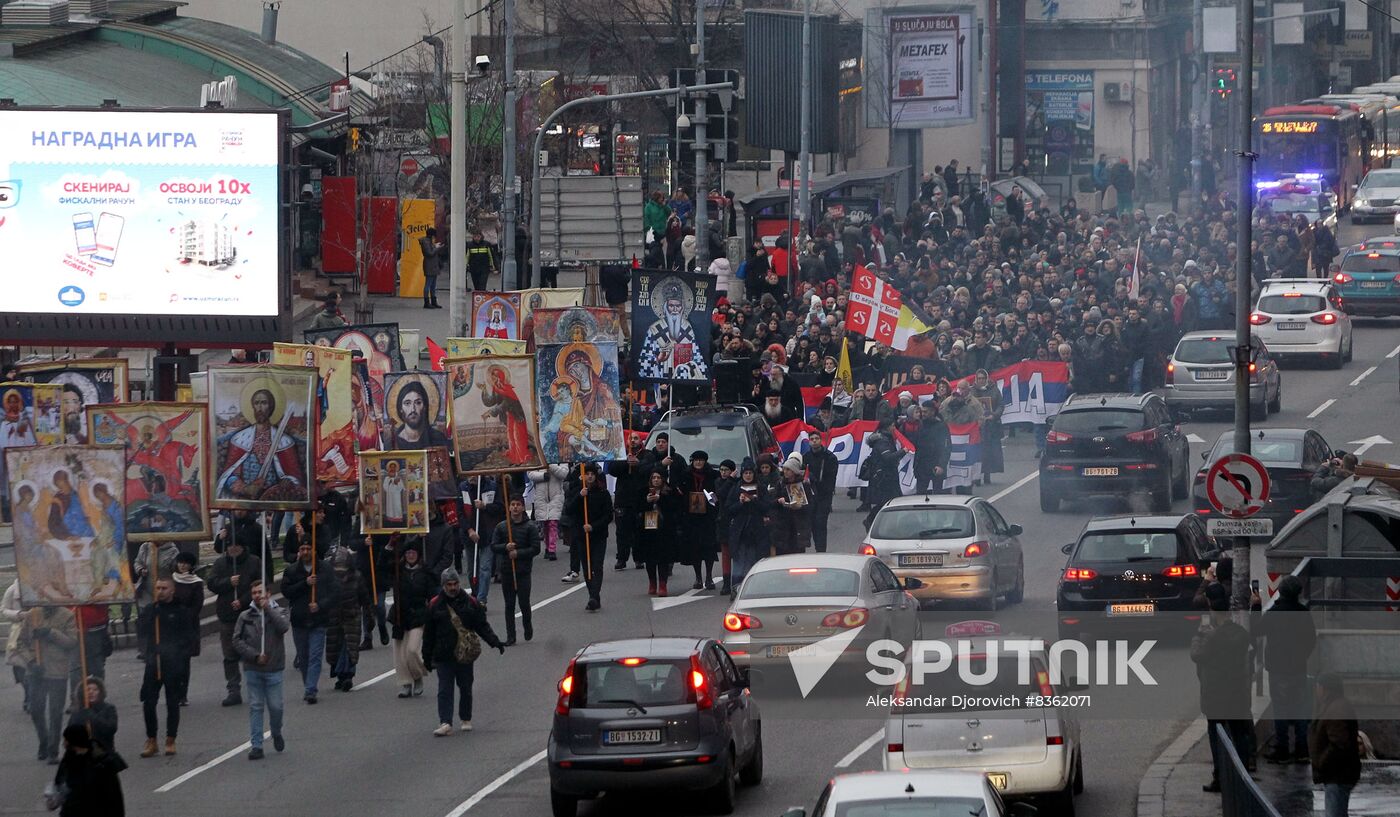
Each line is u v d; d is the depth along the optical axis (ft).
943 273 544.21
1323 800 184.44
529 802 202.69
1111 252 563.89
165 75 631.56
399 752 226.79
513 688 257.96
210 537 271.28
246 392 270.46
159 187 433.89
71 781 170.71
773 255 557.74
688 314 395.55
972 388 406.62
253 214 434.71
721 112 489.67
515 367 307.99
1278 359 532.32
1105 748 219.82
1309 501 339.98
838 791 144.87
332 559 264.11
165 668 230.27
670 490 314.55
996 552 289.53
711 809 195.42
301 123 649.61
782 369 394.11
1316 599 210.79
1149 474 364.99
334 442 310.65
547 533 358.64
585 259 498.28
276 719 228.43
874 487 345.31
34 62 587.68
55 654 228.84
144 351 520.01
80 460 230.89
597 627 292.40
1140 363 456.86
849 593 238.48
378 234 612.29
